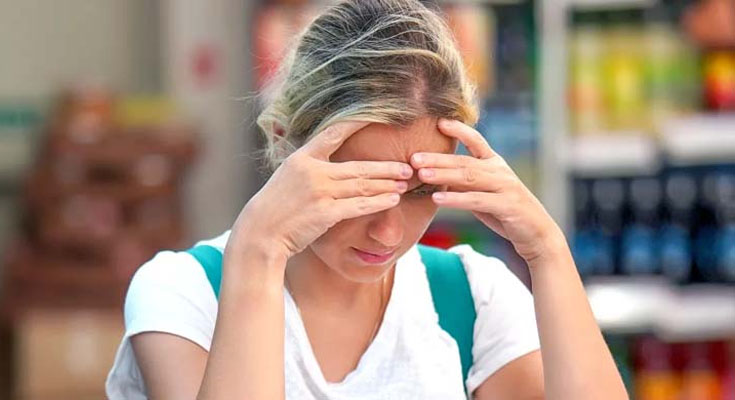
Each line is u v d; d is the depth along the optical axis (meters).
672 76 9.21
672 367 9.35
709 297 9.27
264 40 8.48
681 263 9.28
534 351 3.59
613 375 3.35
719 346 9.35
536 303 3.38
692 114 9.23
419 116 3.07
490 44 8.97
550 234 3.36
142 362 3.40
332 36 3.22
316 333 3.47
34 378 9.39
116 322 9.43
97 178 9.78
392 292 3.50
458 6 8.95
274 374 3.11
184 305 3.42
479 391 3.62
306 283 3.46
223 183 11.53
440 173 3.10
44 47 11.69
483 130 8.99
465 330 3.60
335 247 3.18
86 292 9.45
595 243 9.25
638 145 9.02
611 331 9.32
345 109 3.07
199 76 11.46
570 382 3.31
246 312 3.13
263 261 3.15
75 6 11.72
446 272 3.64
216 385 3.10
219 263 3.52
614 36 9.16
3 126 11.57
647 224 9.29
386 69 3.08
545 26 8.91
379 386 3.43
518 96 9.09
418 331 3.49
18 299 9.44
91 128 9.81
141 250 9.55
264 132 3.42
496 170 3.23
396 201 3.07
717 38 8.98
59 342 9.40
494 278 3.67
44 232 9.55
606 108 9.12
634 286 9.20
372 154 3.10
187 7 11.43
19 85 11.66
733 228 9.31
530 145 9.05
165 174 9.81
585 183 9.34
